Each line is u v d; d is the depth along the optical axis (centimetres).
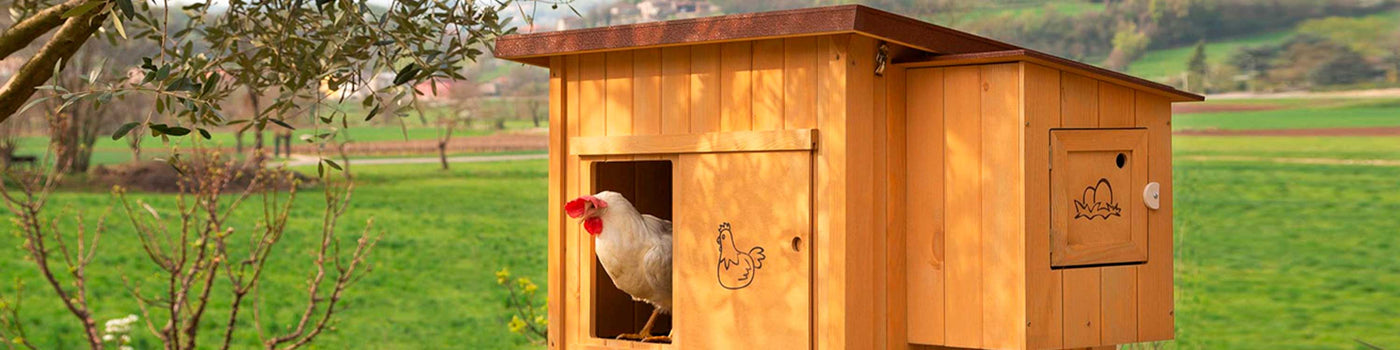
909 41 346
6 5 402
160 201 2159
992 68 348
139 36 354
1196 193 1853
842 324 338
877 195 351
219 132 2411
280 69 355
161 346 1428
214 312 1560
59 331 1457
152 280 1686
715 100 362
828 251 340
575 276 393
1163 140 399
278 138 2486
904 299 363
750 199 355
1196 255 1628
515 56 388
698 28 352
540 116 2783
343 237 2022
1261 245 1728
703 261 366
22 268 1703
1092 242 369
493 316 1631
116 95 305
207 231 697
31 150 2217
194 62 329
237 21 357
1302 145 1962
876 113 351
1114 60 2233
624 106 381
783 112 349
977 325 351
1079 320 362
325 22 358
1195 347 1091
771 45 352
